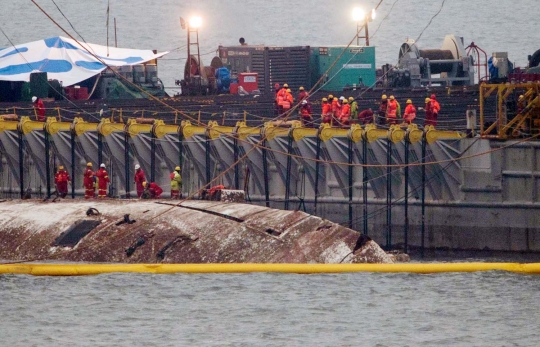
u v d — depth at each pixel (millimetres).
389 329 166625
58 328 168000
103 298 184125
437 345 159375
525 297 184875
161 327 168000
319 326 168125
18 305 180250
